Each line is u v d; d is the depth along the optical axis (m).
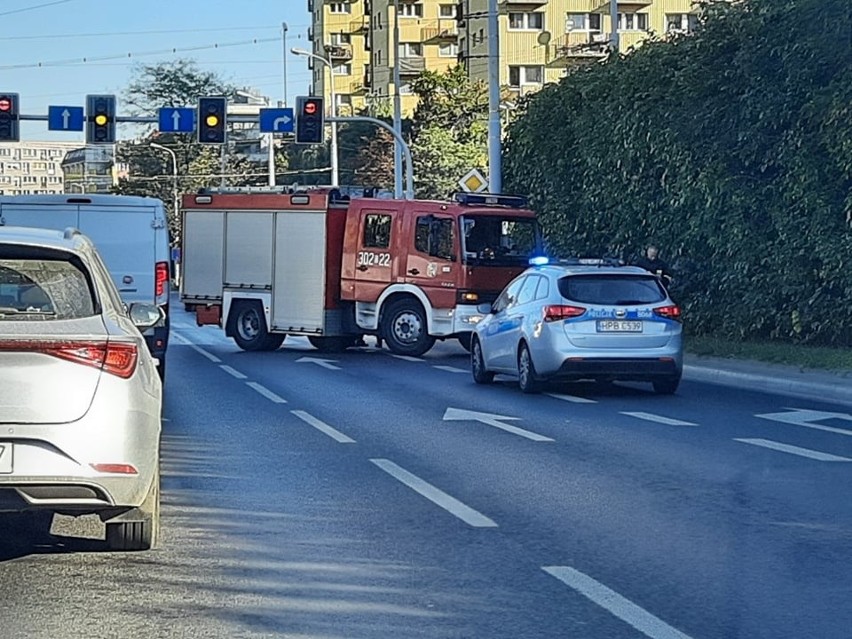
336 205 26.16
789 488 10.09
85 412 6.92
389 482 10.47
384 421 14.55
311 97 35.66
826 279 21.67
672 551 7.95
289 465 11.37
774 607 6.66
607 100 27.36
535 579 7.24
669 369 16.94
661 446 12.43
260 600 6.79
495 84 30.19
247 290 27.14
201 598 6.83
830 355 20.62
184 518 8.98
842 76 20.50
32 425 6.83
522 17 74.94
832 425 14.05
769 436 13.12
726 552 7.91
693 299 25.88
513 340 17.86
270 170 58.44
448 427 13.98
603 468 11.12
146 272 18.64
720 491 9.98
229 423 14.41
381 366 22.91
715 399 16.92
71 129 38.62
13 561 7.65
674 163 24.55
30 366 6.84
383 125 36.31
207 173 85.94
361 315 25.97
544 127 30.25
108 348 7.05
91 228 18.56
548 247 27.75
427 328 25.19
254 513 9.16
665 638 6.11
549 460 11.59
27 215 18.47
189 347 28.31
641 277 17.23
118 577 7.28
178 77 91.62
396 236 25.44
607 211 27.83
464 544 8.16
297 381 19.77
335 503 9.55
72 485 6.89
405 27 87.94
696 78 24.25
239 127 89.94
